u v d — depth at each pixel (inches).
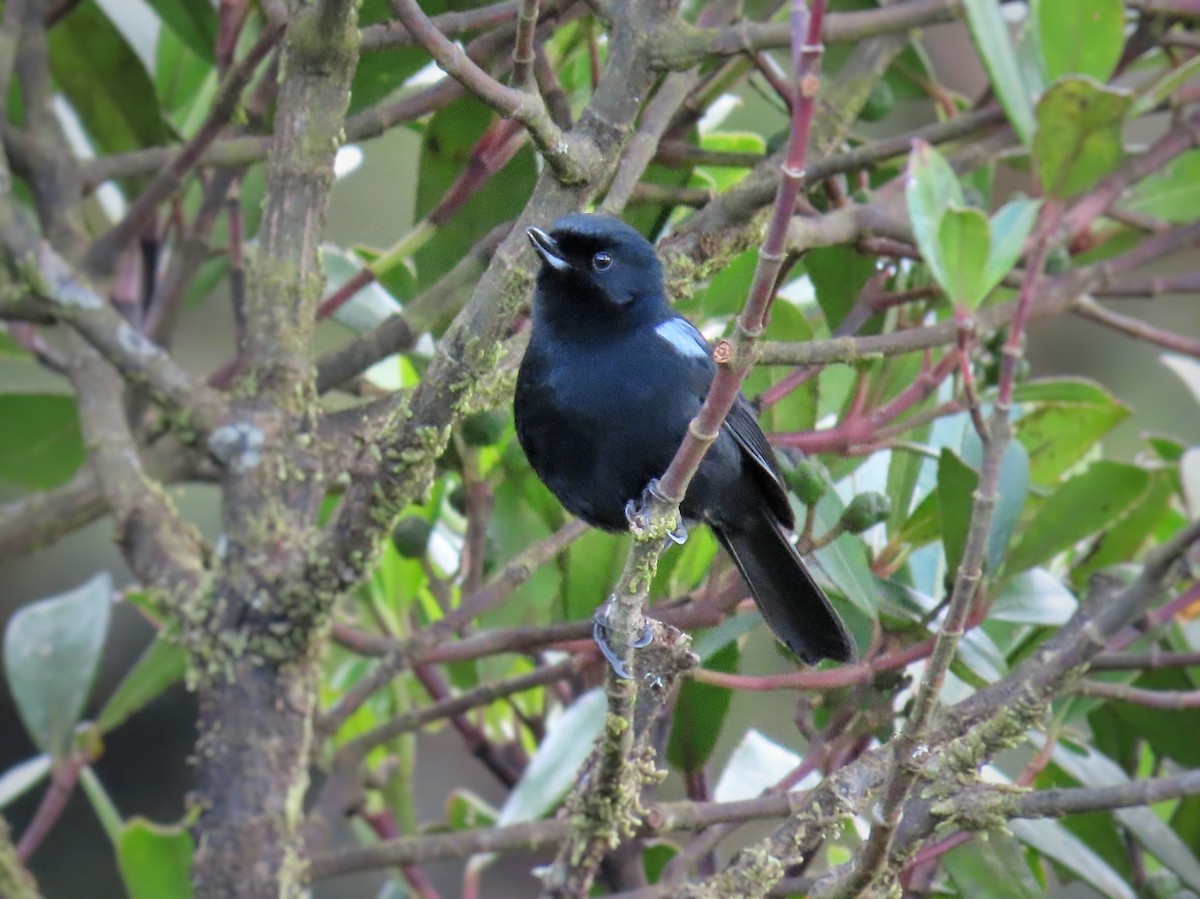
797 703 303.0
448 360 244.7
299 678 255.9
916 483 342.6
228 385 347.6
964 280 280.8
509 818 316.5
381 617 359.6
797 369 337.4
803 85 174.7
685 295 324.2
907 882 292.4
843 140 374.9
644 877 343.9
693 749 312.3
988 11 313.4
